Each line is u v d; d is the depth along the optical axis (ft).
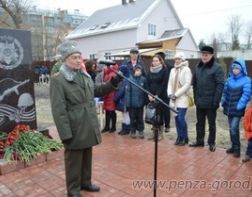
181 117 17.93
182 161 15.49
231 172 14.02
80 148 10.86
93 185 12.30
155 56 19.04
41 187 12.69
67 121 10.55
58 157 16.21
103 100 21.63
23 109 17.06
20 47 16.79
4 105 16.26
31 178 13.61
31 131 16.72
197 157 16.07
